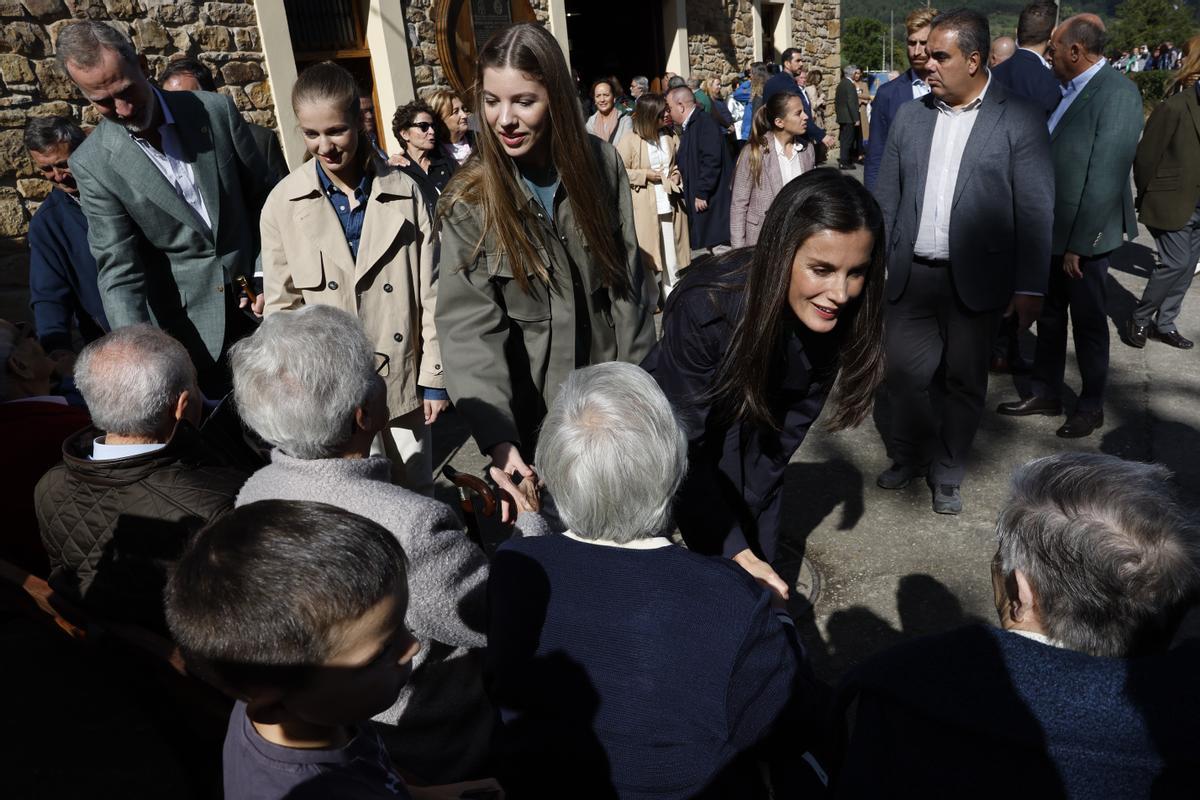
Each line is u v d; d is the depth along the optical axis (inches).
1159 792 38.5
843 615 110.2
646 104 236.4
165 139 112.5
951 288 121.0
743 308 72.8
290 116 236.8
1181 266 182.7
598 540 53.5
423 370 108.6
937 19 112.3
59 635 77.1
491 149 78.7
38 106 183.9
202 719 65.5
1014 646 42.5
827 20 613.9
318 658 39.4
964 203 114.7
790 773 55.7
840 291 68.2
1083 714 39.3
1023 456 148.1
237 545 40.1
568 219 84.4
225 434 83.9
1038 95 163.8
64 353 112.9
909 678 43.5
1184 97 172.4
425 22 281.1
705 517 79.1
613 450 50.8
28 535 80.2
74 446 69.7
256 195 124.2
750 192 204.2
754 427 87.4
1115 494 43.3
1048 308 156.2
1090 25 137.5
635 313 92.5
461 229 82.5
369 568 40.3
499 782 53.6
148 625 66.0
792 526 131.4
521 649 51.4
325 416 59.2
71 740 96.6
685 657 47.8
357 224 107.3
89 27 102.4
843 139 547.8
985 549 121.7
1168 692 39.2
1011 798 40.5
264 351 59.5
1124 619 41.6
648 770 48.4
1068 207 142.9
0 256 180.7
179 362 69.5
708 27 479.8
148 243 114.5
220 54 219.8
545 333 86.4
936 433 138.2
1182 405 163.6
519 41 75.3
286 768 42.5
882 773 44.0
